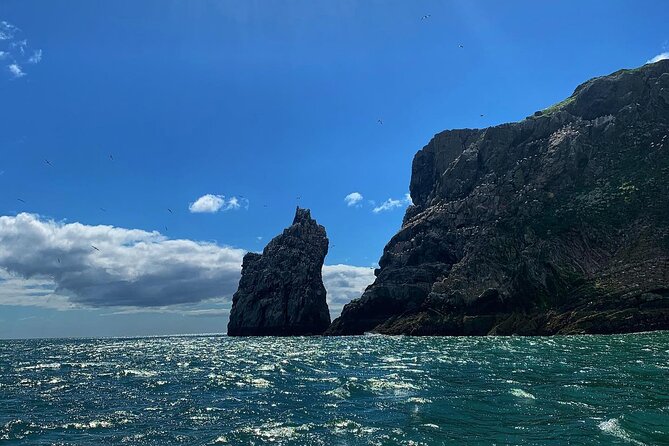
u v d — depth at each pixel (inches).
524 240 5600.4
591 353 2394.2
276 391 1533.0
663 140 5989.2
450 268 6058.1
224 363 2608.3
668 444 804.6
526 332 4709.6
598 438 849.5
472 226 6274.6
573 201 5895.7
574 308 4712.1
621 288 4675.2
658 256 4909.0
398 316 5989.2
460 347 3248.0
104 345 5954.7
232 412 1214.3
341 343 4318.4
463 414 1093.8
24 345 6471.5
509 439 878.4
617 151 6195.9
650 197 5585.6
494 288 5251.0
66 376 2119.8
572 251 5359.3
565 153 6259.8
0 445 957.8
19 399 1498.5
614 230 5477.4
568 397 1233.4
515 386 1441.9
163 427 1075.9
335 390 1475.1
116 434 1023.6
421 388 1470.2
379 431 968.3
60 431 1059.9
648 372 1627.7
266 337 6953.7
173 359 3043.8
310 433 973.2
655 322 4158.5
